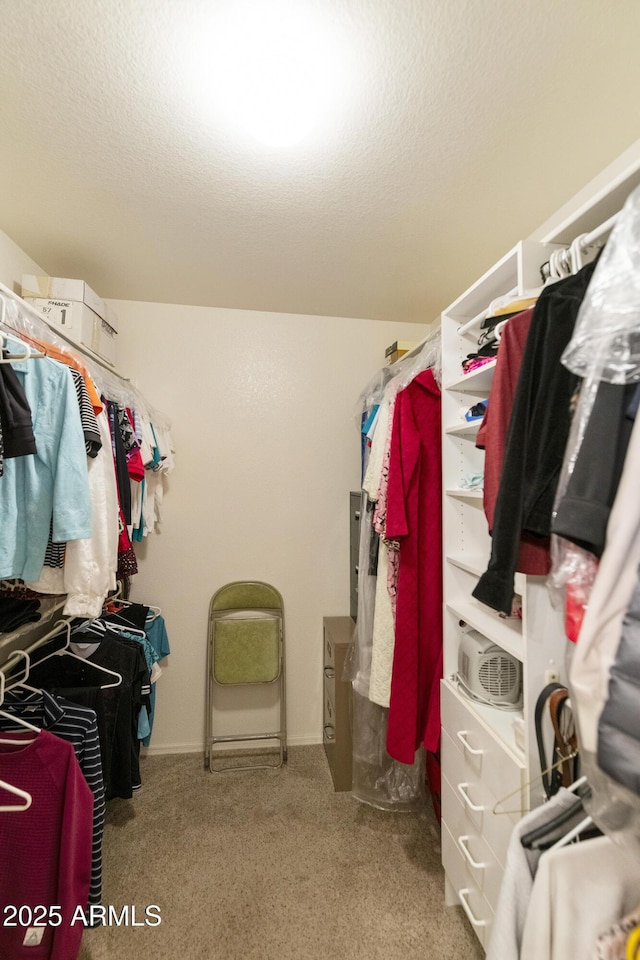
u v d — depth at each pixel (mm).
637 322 522
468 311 1438
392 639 1582
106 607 1819
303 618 2373
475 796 1182
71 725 1121
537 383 825
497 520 827
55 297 1642
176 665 2260
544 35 905
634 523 520
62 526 1052
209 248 1736
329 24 886
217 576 2314
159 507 2260
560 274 986
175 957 1193
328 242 1691
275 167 1290
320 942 1233
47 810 957
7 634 1088
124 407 1744
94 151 1228
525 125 1138
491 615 1306
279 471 2375
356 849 1576
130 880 1445
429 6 852
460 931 1265
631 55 944
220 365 2334
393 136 1171
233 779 2002
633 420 564
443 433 1470
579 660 549
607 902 651
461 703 1272
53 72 987
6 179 1342
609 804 574
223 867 1497
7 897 942
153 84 1017
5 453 971
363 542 1819
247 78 974
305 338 2412
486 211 1500
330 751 2088
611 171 1291
